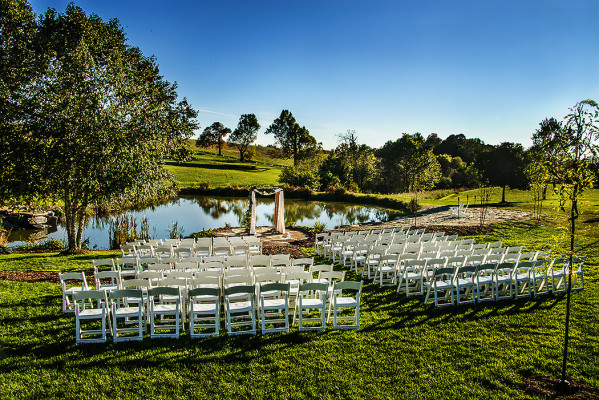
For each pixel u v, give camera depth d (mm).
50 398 5145
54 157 14219
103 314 6727
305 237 19922
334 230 21484
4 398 5105
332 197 43188
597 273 10422
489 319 7609
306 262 9750
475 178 47406
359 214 32781
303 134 86812
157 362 6074
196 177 57594
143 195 16953
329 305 7594
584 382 5344
